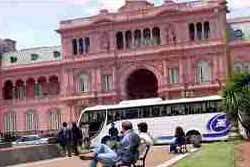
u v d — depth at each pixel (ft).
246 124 162.81
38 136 295.69
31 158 132.36
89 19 314.76
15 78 348.59
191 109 189.67
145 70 307.78
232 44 291.79
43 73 339.16
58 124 328.08
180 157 122.72
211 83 287.48
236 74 162.61
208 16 289.74
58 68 333.01
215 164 85.40
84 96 316.40
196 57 291.79
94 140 192.54
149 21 301.43
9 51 375.86
